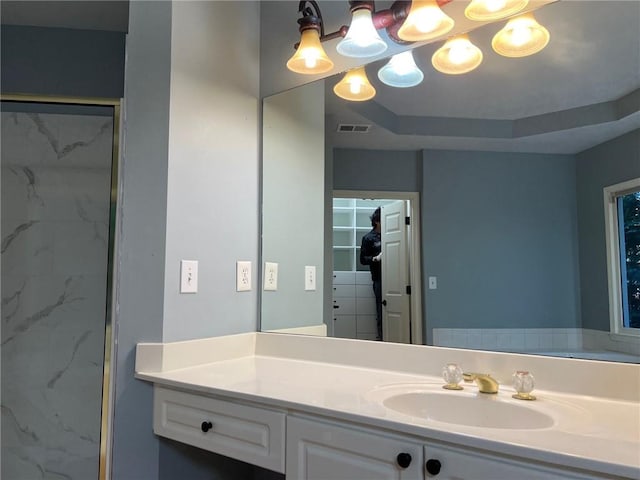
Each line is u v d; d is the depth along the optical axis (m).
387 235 1.58
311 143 1.75
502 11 1.35
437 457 0.87
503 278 1.37
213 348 1.56
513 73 1.37
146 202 1.43
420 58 1.52
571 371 1.17
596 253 1.23
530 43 1.34
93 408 2.12
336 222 1.68
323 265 1.69
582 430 0.87
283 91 1.83
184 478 1.46
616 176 1.20
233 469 1.68
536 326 1.31
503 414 1.10
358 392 1.17
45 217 2.21
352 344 1.54
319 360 1.60
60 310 2.16
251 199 1.79
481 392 1.18
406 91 1.55
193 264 1.51
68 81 2.14
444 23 1.44
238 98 1.76
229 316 1.65
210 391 1.23
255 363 1.58
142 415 1.38
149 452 1.37
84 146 2.24
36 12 2.03
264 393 1.15
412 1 1.46
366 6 1.52
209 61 1.63
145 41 1.48
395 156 1.58
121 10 2.01
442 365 1.37
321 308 1.67
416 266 1.51
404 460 0.90
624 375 1.10
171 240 1.44
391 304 1.55
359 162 1.64
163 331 1.40
